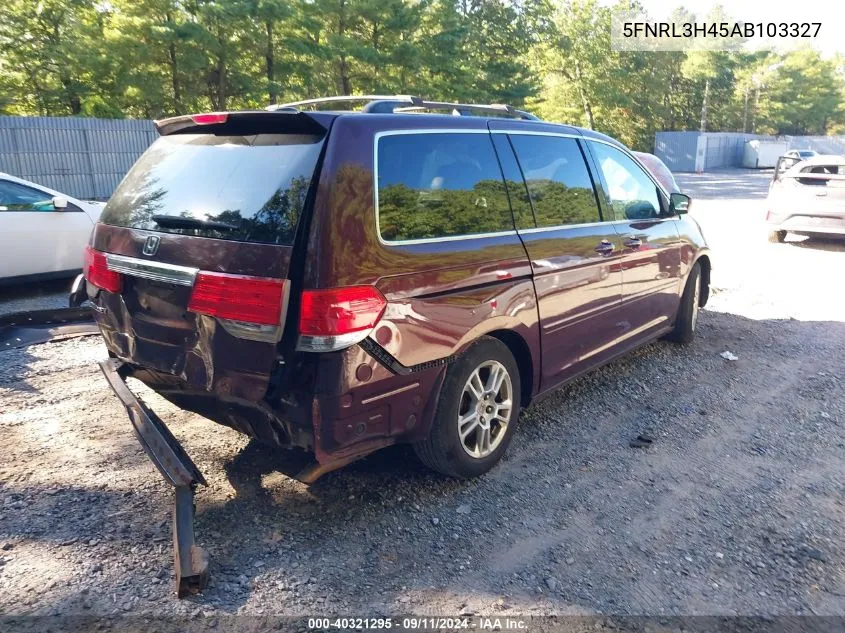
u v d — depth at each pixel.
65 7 24.05
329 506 3.48
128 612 2.68
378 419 3.12
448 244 3.39
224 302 2.98
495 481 3.79
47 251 8.07
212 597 2.78
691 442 4.34
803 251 11.53
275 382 2.96
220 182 3.25
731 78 65.88
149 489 3.61
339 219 2.92
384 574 2.96
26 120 18.66
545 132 4.31
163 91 24.53
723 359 5.95
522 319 3.80
